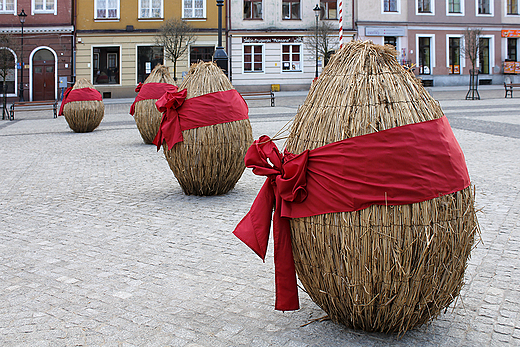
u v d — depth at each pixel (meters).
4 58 30.34
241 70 36.81
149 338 3.49
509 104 23.42
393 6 38.56
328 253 3.21
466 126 15.45
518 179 8.48
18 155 12.50
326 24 36.06
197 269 4.84
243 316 3.81
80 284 4.52
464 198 3.24
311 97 3.53
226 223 6.42
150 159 11.64
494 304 3.95
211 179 7.76
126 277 4.66
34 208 7.43
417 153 3.08
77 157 12.06
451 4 39.78
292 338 3.44
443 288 3.25
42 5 35.22
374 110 3.16
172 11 35.81
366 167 3.08
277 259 3.41
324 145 3.22
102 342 3.44
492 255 5.06
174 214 6.91
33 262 5.13
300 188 3.23
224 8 36.22
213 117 7.56
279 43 36.91
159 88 13.48
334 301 3.37
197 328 3.63
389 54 3.43
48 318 3.83
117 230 6.22
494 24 40.69
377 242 3.07
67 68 35.62
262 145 3.46
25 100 35.47
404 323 3.36
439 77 39.78
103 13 35.47
